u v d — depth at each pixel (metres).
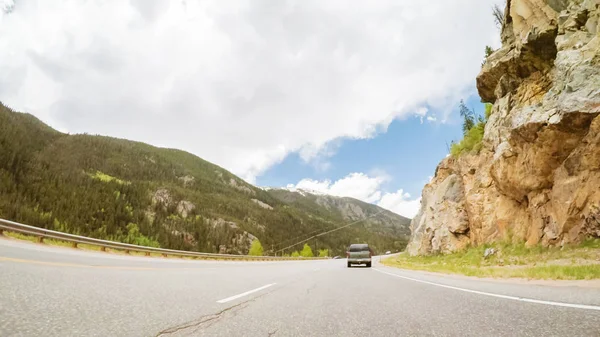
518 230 22.59
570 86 17.42
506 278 11.18
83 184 190.75
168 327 3.25
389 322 3.96
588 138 16.58
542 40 21.81
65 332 2.75
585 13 19.12
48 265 8.09
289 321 3.95
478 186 28.92
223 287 7.17
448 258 28.69
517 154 21.67
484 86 30.86
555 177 18.84
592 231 16.16
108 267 9.84
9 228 16.38
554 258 15.95
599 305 4.84
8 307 3.42
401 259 42.44
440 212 35.72
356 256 25.03
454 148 38.16
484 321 3.94
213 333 3.17
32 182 162.88
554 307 4.82
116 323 3.22
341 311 4.78
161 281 7.26
